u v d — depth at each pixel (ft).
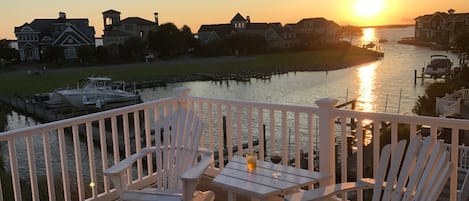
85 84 91.91
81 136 49.49
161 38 188.85
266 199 8.48
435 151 7.49
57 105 80.94
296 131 12.33
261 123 13.19
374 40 374.02
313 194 8.18
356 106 73.72
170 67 157.28
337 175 28.63
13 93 95.96
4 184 28.22
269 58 192.95
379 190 8.04
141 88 116.67
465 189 18.37
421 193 7.20
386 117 10.11
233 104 13.73
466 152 23.77
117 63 171.01
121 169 10.24
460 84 69.77
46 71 140.46
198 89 113.91
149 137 14.08
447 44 195.31
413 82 100.42
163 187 11.44
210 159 10.62
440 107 52.08
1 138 9.83
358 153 10.85
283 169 9.98
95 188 12.53
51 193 11.31
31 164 10.72
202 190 13.29
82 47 164.35
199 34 221.46
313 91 96.89
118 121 54.90
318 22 262.47
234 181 9.21
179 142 11.74
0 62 153.69
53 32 165.27
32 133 10.58
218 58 195.21
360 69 142.31
